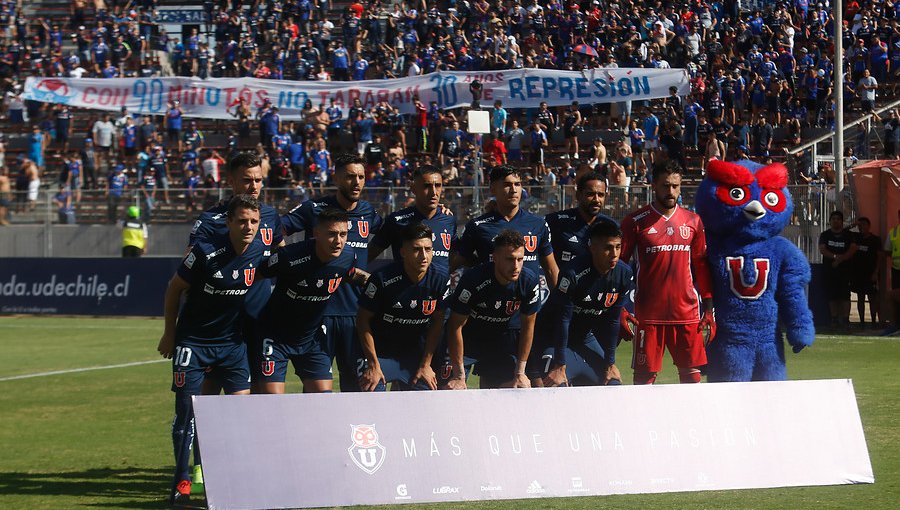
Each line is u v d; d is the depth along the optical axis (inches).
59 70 1274.6
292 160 1043.9
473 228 332.8
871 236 669.3
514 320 314.2
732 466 261.7
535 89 1048.8
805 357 538.0
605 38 1155.9
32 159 1155.9
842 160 791.1
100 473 302.7
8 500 266.2
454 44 1200.8
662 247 317.7
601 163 956.0
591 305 310.3
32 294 886.4
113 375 531.2
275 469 234.4
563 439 253.8
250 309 296.0
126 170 1128.2
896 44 1102.4
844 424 273.1
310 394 240.8
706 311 323.9
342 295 317.4
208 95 1120.2
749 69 1085.8
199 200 983.0
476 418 249.6
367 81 1085.1
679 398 263.6
